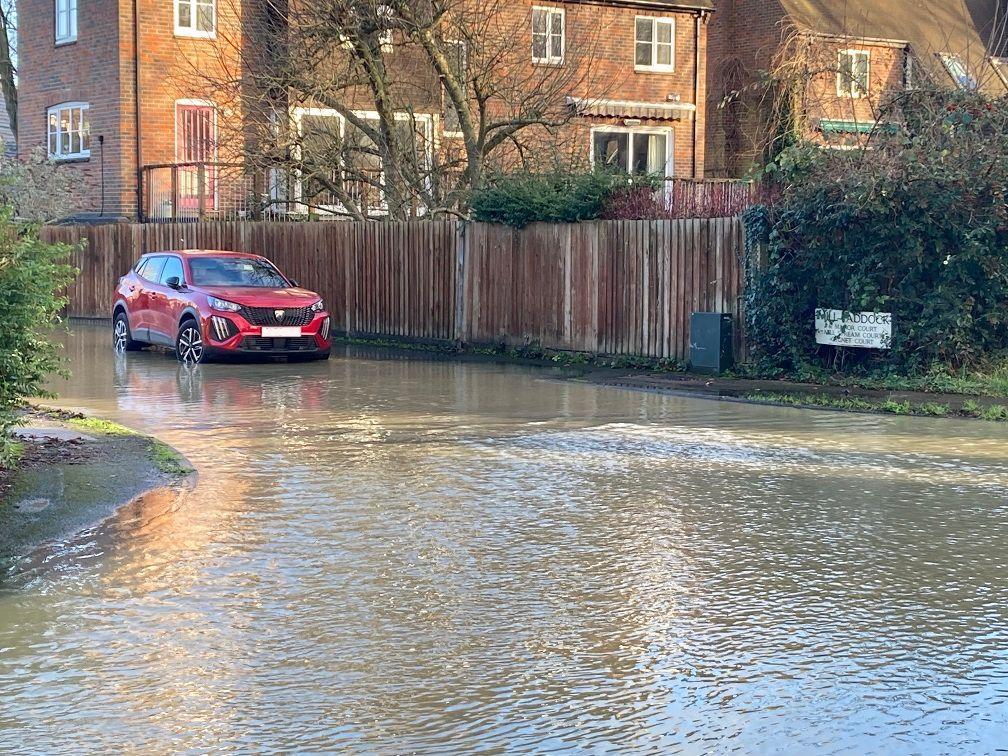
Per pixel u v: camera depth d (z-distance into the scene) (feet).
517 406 46.39
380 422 41.91
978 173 51.16
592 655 18.60
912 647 19.06
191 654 18.54
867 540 25.68
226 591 21.80
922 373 52.24
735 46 124.47
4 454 29.91
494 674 17.76
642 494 30.14
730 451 36.47
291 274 83.66
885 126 55.06
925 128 53.21
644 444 37.63
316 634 19.49
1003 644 19.22
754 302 55.77
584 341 64.59
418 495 29.84
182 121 102.42
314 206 86.02
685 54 116.37
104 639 19.21
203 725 15.87
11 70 131.54
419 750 15.11
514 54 91.20
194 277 65.10
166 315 64.75
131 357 65.98
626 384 53.47
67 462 32.63
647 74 114.62
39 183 100.78
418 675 17.70
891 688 17.33
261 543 25.11
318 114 97.35
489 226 69.72
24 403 31.42
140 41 100.27
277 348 62.44
